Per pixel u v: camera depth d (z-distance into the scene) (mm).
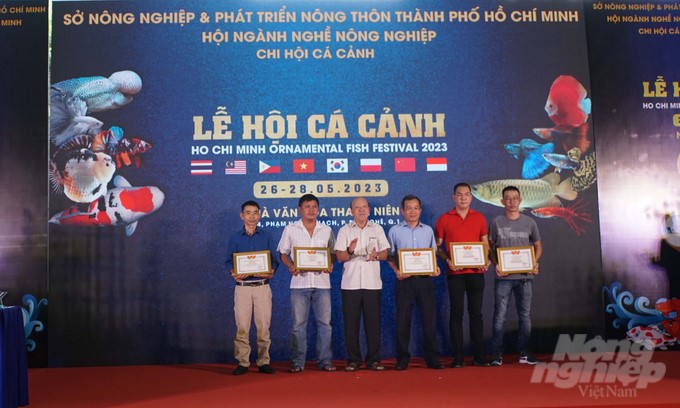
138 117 6551
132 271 6445
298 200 6582
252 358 6414
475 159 6684
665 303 6617
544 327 6562
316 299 5918
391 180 6637
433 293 5867
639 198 6699
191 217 6520
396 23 6762
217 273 6496
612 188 6699
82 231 6438
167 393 4945
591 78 6785
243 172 6578
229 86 6633
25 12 6566
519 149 6699
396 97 6707
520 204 6641
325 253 5832
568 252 6629
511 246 6059
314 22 6730
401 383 5137
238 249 5855
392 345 6535
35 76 6520
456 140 6691
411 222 5953
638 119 6766
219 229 6531
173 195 6520
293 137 6625
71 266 6406
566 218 6656
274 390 4973
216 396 4785
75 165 6477
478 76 6750
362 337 6516
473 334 5910
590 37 6816
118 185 6496
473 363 5945
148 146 6539
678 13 6848
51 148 6480
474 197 6645
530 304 6031
